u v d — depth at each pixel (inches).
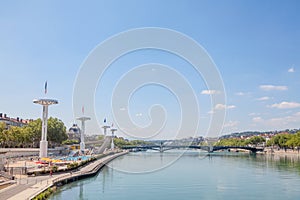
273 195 2652.6
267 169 4793.3
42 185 2497.5
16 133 6245.1
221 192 2783.0
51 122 7170.3
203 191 2822.3
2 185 2375.7
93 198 2480.3
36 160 4377.5
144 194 2659.9
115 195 2615.7
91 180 3496.6
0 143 6314.0
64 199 2369.6
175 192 2780.5
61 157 5359.3
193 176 3909.9
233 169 4822.8
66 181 2999.5
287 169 4785.9
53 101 4810.5
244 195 2657.5
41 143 4714.6
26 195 2042.3
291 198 2534.5
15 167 3366.1
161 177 3811.5
